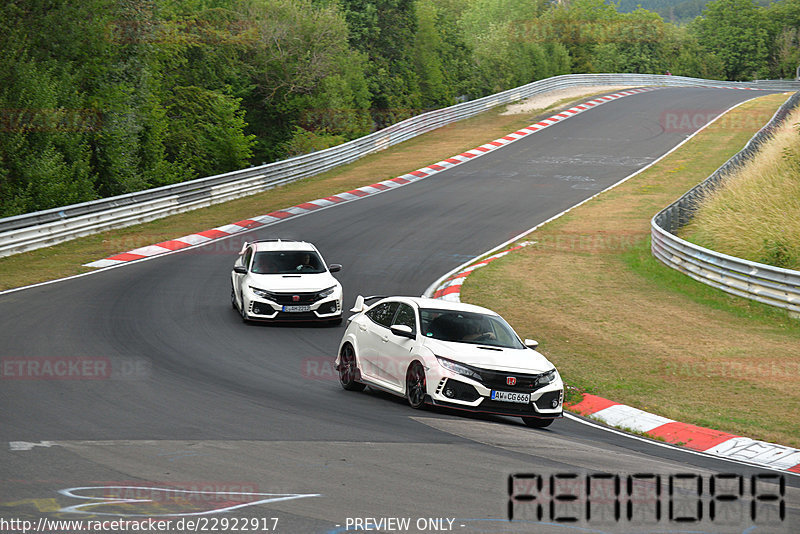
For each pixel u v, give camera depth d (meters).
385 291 23.34
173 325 18.09
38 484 7.37
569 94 74.31
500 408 11.65
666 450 11.30
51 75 37.03
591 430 12.38
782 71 138.75
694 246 24.66
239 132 50.28
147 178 42.34
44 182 33.75
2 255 26.28
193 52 51.41
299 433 9.91
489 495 7.71
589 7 135.75
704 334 18.98
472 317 13.10
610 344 17.95
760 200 28.11
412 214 35.28
